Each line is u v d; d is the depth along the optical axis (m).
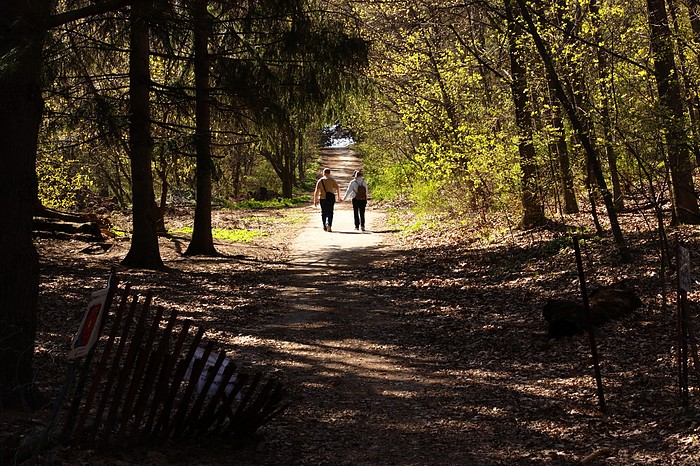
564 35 14.12
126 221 27.44
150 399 7.52
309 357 9.69
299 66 15.77
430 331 11.01
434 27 20.19
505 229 19.25
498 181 18.11
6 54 6.54
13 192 6.61
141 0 7.60
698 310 9.95
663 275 10.20
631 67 13.77
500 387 8.12
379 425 7.01
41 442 4.86
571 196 19.27
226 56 16.38
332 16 16.86
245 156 47.00
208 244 19.23
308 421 7.11
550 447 6.25
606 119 13.34
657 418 6.66
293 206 42.69
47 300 12.17
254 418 6.21
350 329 11.41
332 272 17.03
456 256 17.41
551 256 14.85
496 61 18.23
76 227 20.27
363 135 36.12
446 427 6.91
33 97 6.79
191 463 5.64
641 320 9.92
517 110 16.39
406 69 21.31
